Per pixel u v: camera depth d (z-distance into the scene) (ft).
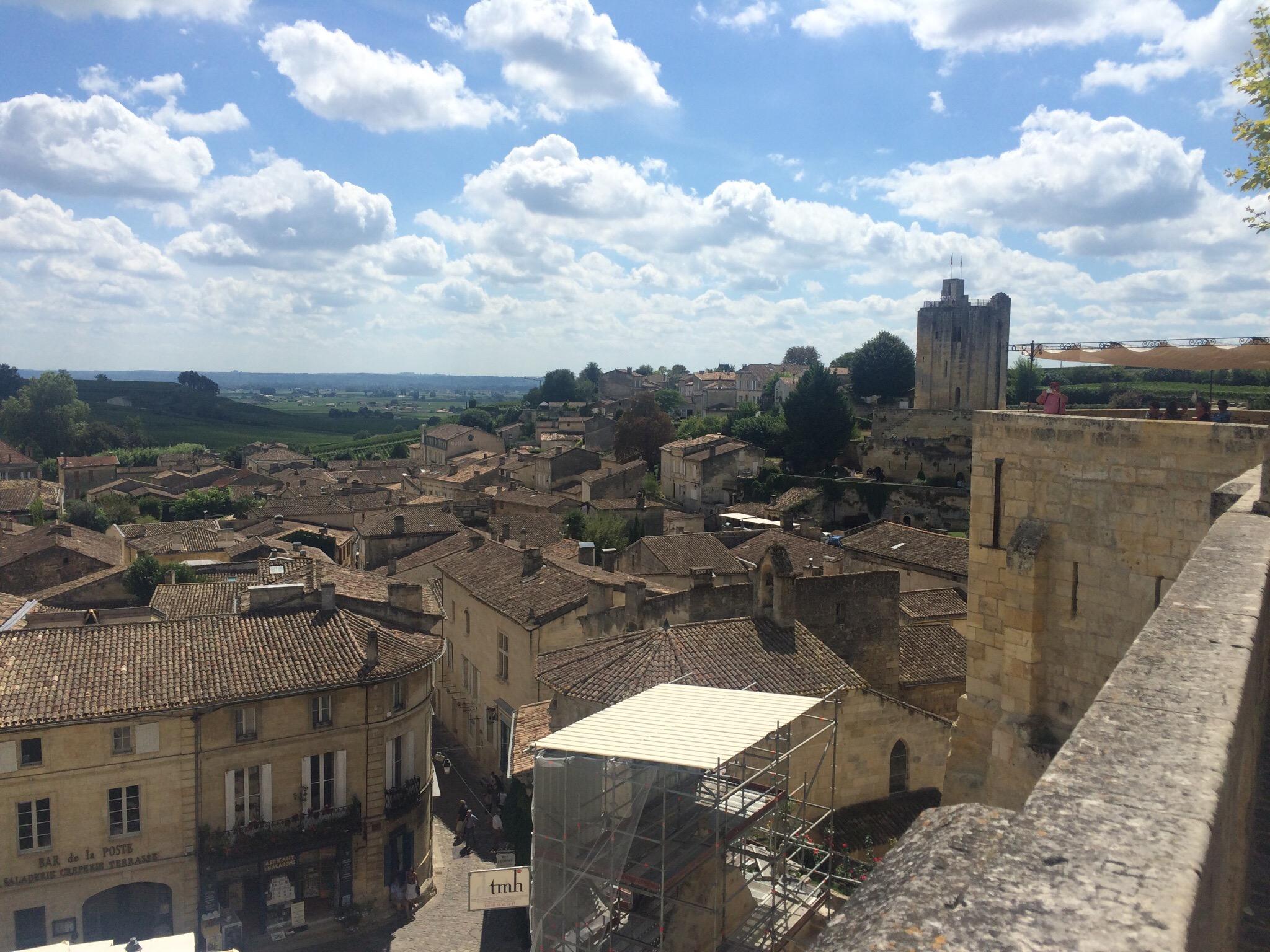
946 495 308.81
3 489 418.72
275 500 410.72
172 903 102.27
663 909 60.08
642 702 69.41
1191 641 19.83
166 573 204.95
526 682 131.85
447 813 142.20
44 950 78.28
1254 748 22.03
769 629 101.24
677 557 183.52
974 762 59.93
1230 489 38.58
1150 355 65.72
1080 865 11.59
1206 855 11.58
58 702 98.48
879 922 11.16
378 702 114.11
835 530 325.21
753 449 373.20
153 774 101.55
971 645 60.59
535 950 65.51
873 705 94.94
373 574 215.10
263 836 106.22
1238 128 63.72
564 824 65.16
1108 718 16.14
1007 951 9.89
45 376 600.39
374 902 113.39
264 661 111.65
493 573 165.27
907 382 477.36
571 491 381.40
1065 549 54.95
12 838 95.30
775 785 72.54
